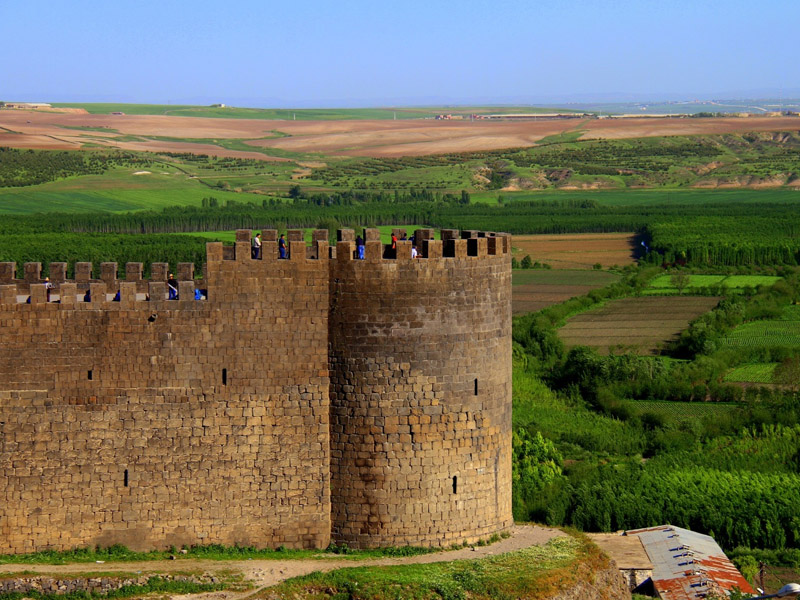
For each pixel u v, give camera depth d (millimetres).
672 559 64625
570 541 58031
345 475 54531
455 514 55406
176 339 53188
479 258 55219
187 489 53719
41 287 52344
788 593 41562
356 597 49219
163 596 49219
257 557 53438
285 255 56094
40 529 52938
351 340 54000
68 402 52812
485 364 55688
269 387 53875
